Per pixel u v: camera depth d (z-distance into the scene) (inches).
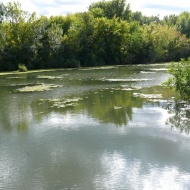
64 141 501.7
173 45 2812.5
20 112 692.1
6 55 1854.1
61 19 2508.6
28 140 511.8
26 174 390.3
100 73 1560.0
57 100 808.3
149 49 2549.2
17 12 2005.4
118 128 560.1
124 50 2431.1
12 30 1969.7
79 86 1062.4
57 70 1820.9
